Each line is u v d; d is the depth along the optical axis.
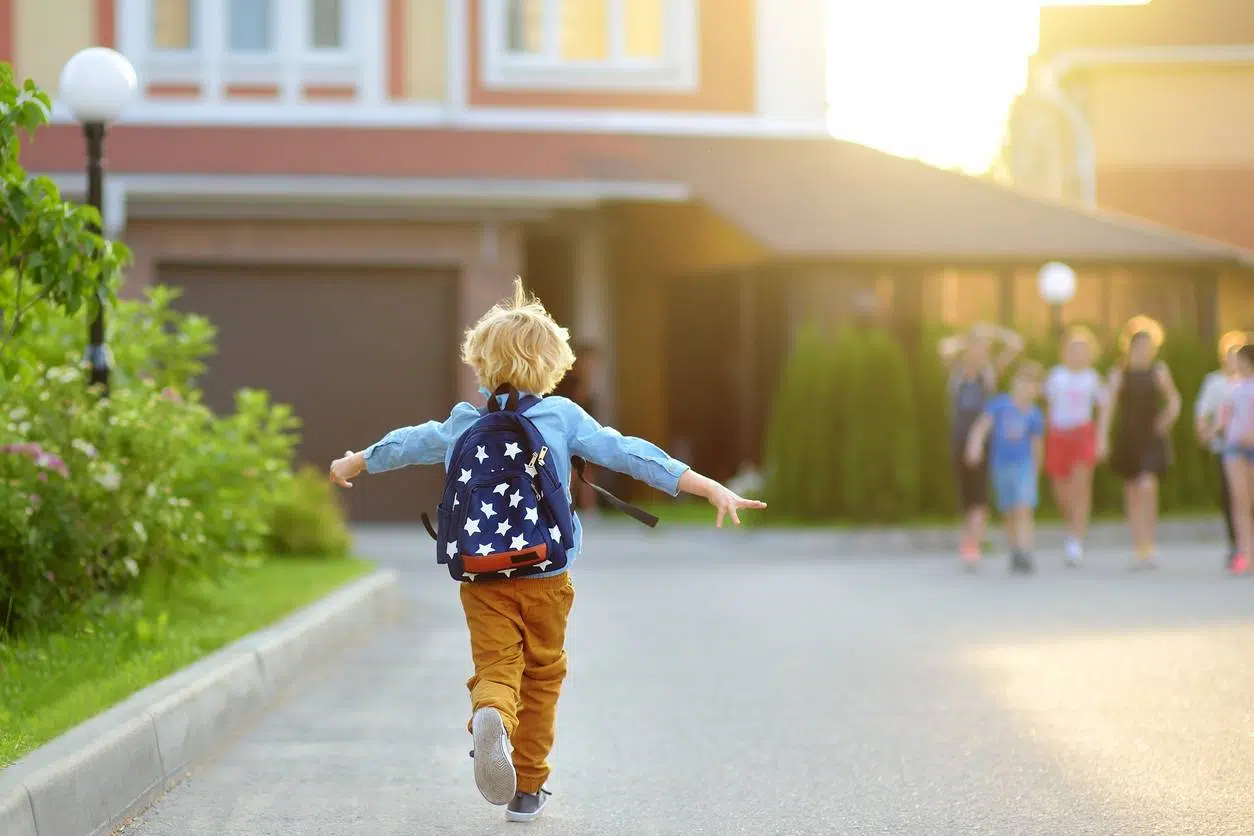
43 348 11.76
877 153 27.56
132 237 23.55
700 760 7.81
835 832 6.38
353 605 12.37
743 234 24.34
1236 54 38.41
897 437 21.88
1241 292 36.38
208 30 25.19
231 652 9.17
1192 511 24.05
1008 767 7.51
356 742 8.27
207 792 7.11
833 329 25.48
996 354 23.02
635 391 27.36
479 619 6.20
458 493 6.16
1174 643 11.49
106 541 10.05
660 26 26.41
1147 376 17.58
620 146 25.62
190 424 12.25
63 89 12.02
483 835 6.34
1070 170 40.69
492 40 25.94
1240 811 6.55
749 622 13.31
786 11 26.70
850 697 9.59
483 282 23.97
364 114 25.30
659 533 22.73
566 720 8.94
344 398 24.00
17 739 6.47
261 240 23.78
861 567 18.33
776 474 22.28
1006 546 20.67
